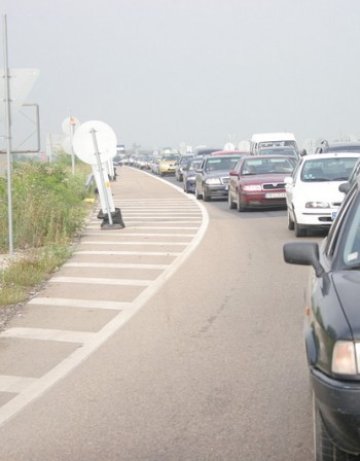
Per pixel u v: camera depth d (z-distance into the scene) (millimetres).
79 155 22953
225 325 10812
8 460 6359
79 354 9539
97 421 7184
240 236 21031
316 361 5383
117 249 18938
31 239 19469
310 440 6582
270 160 29141
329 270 6285
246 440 6621
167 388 8094
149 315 11602
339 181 20156
